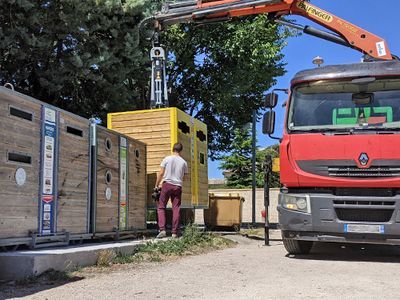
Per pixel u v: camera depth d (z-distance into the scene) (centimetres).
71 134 778
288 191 840
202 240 1022
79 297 508
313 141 816
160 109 1132
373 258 842
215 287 568
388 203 777
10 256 593
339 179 791
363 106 823
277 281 607
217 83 1967
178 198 1030
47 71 1371
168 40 1914
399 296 526
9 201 620
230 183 2972
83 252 688
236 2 1202
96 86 1543
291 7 1165
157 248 875
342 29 1116
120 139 955
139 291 543
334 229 793
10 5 1245
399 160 777
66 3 1316
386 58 1074
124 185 966
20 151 646
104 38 1467
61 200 741
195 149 1266
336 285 582
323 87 849
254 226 1692
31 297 503
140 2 1430
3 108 614
